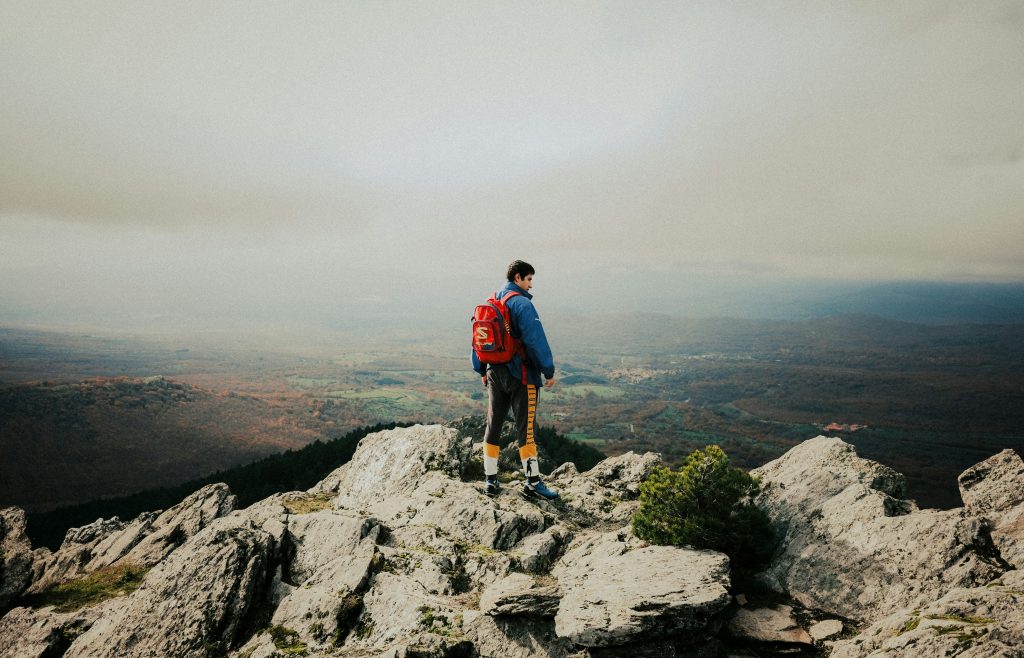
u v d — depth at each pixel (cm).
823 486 711
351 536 755
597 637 490
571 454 5175
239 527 744
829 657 484
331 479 1181
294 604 634
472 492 867
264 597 678
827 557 611
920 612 451
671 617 492
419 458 1052
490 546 754
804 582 601
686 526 630
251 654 572
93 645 614
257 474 6600
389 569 683
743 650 523
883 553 576
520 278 821
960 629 395
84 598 873
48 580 948
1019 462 664
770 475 844
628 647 496
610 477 1088
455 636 535
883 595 541
